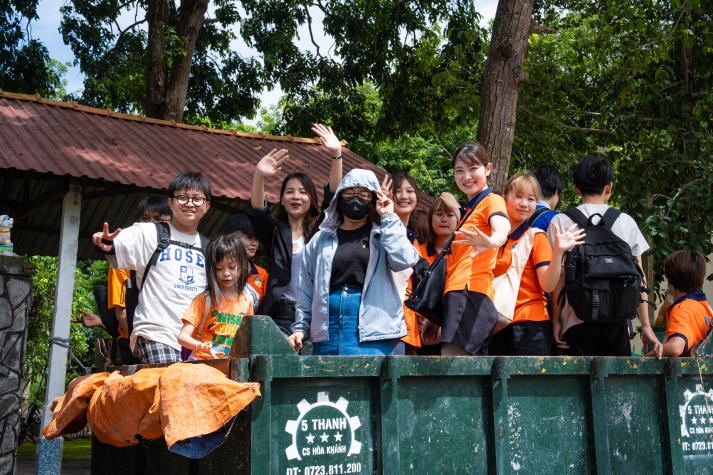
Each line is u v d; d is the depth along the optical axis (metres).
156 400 3.00
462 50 14.62
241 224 5.03
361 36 18.31
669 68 13.44
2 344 6.96
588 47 14.23
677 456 3.98
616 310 4.01
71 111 10.66
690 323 4.66
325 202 5.02
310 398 3.03
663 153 12.81
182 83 16.55
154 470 3.81
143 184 8.56
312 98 19.97
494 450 3.42
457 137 24.75
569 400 3.72
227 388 2.81
